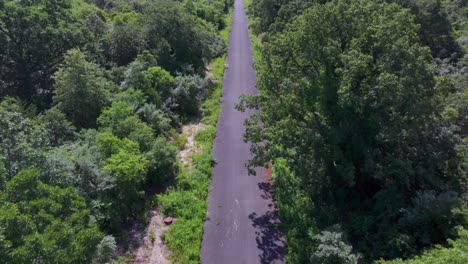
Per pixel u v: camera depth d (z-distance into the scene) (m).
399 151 26.69
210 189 30.28
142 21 49.81
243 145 36.22
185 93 41.16
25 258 13.81
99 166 25.92
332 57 24.47
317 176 25.42
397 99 23.05
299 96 25.97
